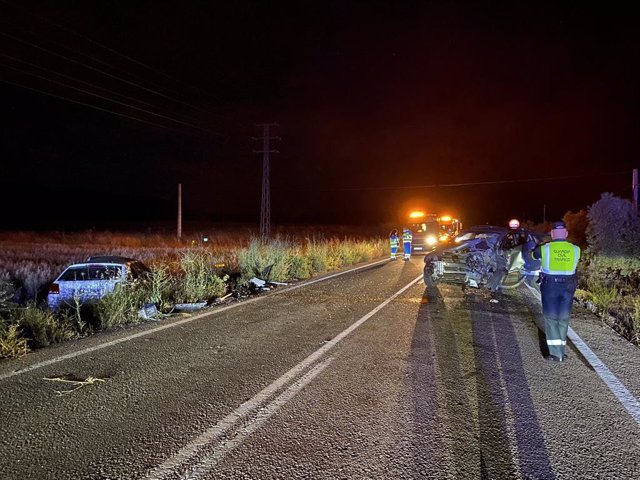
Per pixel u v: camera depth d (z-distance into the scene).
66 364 6.14
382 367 6.10
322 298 11.28
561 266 6.50
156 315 9.08
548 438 4.24
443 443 4.12
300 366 6.12
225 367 6.07
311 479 3.57
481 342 7.35
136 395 5.12
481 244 12.58
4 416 4.59
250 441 4.13
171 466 3.73
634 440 4.22
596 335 7.93
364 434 4.27
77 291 9.84
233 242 40.06
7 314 8.48
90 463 3.77
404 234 22.81
